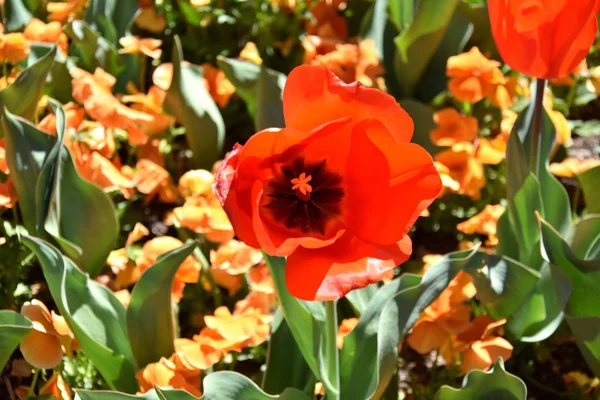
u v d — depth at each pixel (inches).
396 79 49.3
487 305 40.0
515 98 47.4
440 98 47.9
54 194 39.1
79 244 40.5
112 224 40.6
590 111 52.3
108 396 34.7
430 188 29.6
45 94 46.7
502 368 35.3
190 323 43.0
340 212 30.4
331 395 35.1
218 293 42.1
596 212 43.7
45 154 39.9
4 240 42.1
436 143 44.5
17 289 42.3
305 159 30.4
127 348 38.4
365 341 36.6
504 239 41.4
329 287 29.4
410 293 35.4
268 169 30.2
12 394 39.6
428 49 47.1
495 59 50.3
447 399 36.3
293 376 38.1
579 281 38.0
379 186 29.9
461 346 38.8
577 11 34.1
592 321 37.0
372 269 29.6
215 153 46.5
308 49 48.6
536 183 38.8
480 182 44.2
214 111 45.9
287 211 30.5
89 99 42.6
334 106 29.7
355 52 47.4
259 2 49.9
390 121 29.8
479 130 48.7
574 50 34.8
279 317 38.3
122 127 42.8
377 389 35.0
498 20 34.8
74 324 36.5
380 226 30.0
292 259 29.7
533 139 38.5
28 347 36.7
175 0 52.1
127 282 41.3
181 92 44.7
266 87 43.4
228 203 28.8
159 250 40.1
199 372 37.8
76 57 47.7
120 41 46.9
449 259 36.3
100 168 41.8
